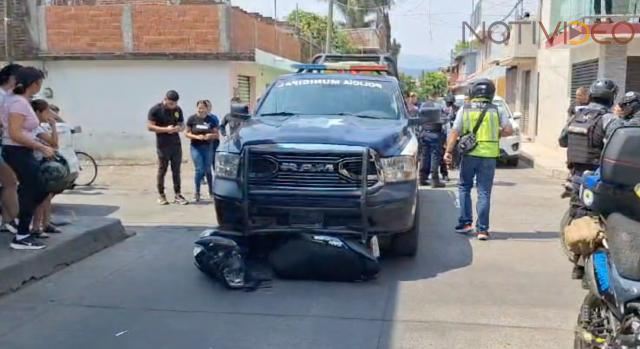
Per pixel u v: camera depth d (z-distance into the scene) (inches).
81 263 268.1
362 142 240.4
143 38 663.1
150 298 222.5
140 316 205.3
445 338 187.3
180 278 246.1
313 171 238.7
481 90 305.9
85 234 284.2
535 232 328.8
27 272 240.5
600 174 147.9
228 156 248.7
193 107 671.8
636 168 139.3
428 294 227.1
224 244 237.5
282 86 312.0
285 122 268.2
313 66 357.1
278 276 245.4
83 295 226.4
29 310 211.3
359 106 297.3
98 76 674.2
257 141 242.7
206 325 197.2
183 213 381.7
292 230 241.8
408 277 248.1
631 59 607.2
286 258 240.2
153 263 267.6
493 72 1237.1
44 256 252.2
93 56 662.5
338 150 237.5
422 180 506.9
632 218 143.1
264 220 244.1
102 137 682.2
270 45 849.5
